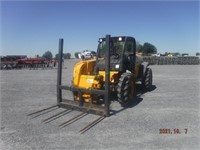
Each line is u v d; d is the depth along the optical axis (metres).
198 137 5.63
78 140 5.48
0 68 28.22
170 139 5.52
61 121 6.85
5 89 12.34
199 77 17.44
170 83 14.02
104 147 5.11
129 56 9.62
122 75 8.52
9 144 5.32
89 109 7.48
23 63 29.33
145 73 11.15
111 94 9.98
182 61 41.56
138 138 5.57
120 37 9.10
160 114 7.45
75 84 8.31
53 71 24.53
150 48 61.69
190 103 8.89
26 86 13.37
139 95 10.34
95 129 6.16
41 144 5.29
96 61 9.24
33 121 6.88
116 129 6.14
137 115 7.34
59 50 8.34
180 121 6.77
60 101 8.39
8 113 7.71
